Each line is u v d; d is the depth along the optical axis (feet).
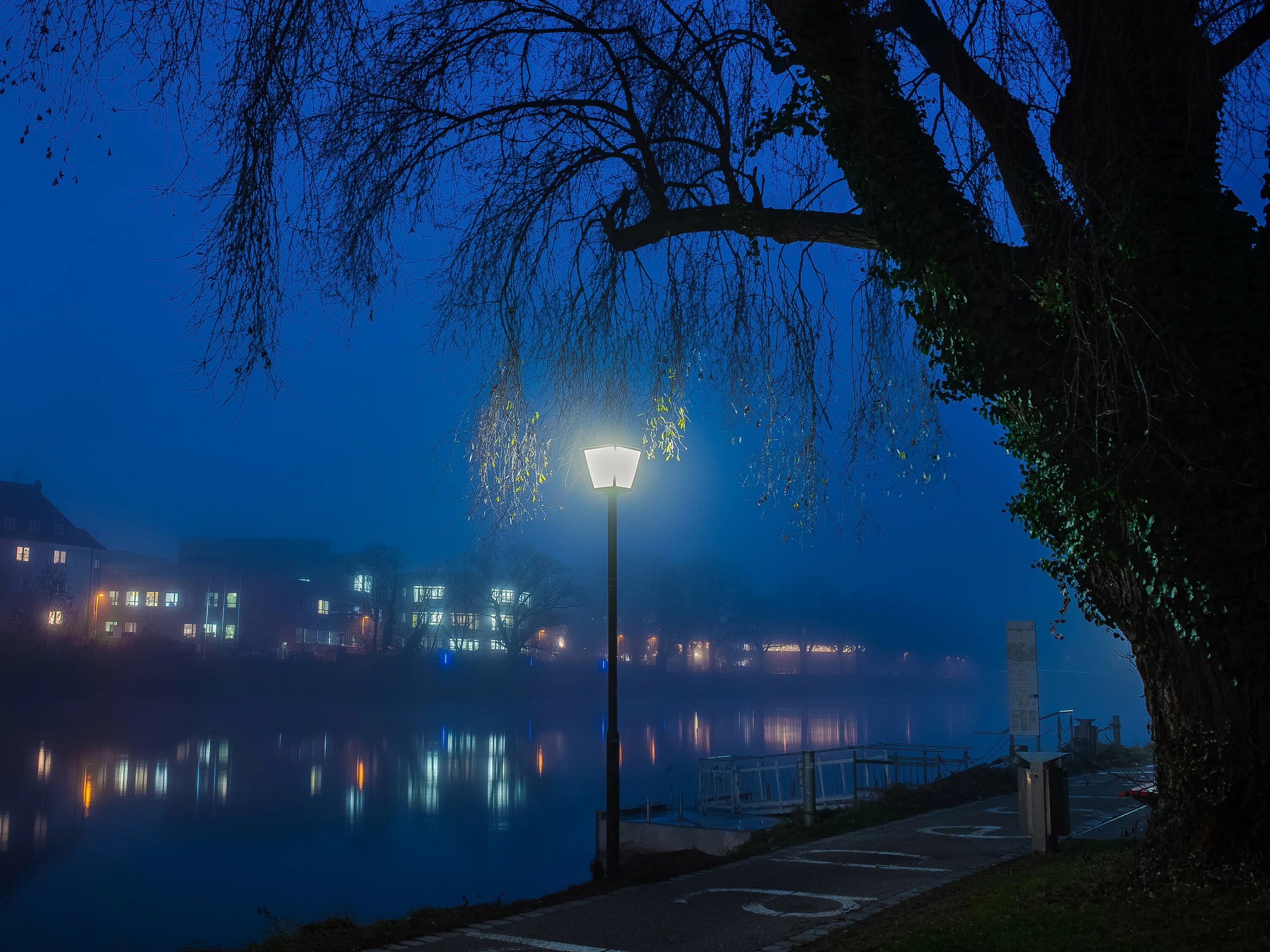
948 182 25.62
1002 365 24.93
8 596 293.23
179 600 345.92
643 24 35.09
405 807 114.62
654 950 25.91
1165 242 23.59
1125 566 25.41
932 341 27.50
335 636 381.60
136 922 65.82
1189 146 24.21
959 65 25.73
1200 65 23.89
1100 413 21.70
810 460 33.35
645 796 121.49
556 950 26.20
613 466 36.09
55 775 135.13
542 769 150.71
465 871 80.94
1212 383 22.93
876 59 26.45
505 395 34.09
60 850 90.68
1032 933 22.41
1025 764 55.72
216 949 31.63
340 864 84.17
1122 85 24.85
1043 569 29.22
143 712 228.22
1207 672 24.64
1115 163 24.22
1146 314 23.27
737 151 33.40
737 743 195.52
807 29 27.04
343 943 27.43
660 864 39.01
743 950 25.61
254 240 24.59
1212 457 22.67
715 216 31.68
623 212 35.06
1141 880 25.44
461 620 337.31
